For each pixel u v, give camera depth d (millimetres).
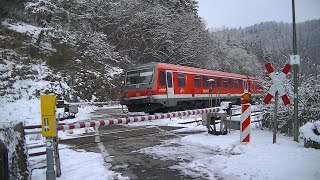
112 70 30125
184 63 41688
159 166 7191
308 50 12734
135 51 36969
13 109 17656
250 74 63844
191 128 13438
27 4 23406
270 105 12266
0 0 25719
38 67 23141
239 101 29125
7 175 4594
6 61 21844
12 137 5156
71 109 17000
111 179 6223
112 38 35656
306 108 11445
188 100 20828
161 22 38188
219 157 7875
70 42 28078
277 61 13531
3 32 24281
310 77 11688
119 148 9219
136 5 36594
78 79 25453
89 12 33188
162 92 18609
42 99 5520
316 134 8688
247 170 6684
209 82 23391
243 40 72938
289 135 11109
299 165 6895
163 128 13578
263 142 9516
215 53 57656
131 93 19031
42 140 10359
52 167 5551
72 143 10055
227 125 11555
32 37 25578
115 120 9328
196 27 47938
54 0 25266
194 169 6934
